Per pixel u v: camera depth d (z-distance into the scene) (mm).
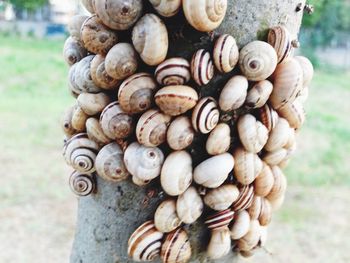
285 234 884
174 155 203
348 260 799
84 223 240
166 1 186
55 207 933
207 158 208
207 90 203
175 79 193
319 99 2152
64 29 3455
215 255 224
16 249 792
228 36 197
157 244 214
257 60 198
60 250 800
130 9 187
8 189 986
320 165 1245
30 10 3557
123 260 228
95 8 193
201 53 195
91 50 202
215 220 215
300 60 224
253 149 208
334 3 3066
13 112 1525
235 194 212
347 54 3375
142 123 197
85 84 211
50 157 1177
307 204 1015
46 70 2168
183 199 208
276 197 236
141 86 195
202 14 185
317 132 1562
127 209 221
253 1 202
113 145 210
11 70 2088
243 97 201
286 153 232
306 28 3066
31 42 3012
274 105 213
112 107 204
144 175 201
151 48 189
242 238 232
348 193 1078
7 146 1221
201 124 197
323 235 884
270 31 207
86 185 227
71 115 231
